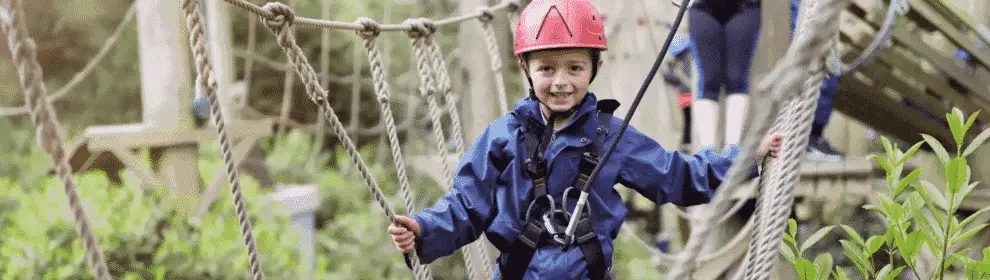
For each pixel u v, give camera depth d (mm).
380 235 7207
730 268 4012
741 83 3650
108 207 4707
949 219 1825
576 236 1906
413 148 9133
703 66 3754
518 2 3443
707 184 1973
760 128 929
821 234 2012
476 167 1976
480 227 1974
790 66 879
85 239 1062
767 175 1794
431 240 1882
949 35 4734
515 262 1959
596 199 1936
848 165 3969
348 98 10445
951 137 5277
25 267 4277
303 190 6164
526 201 1950
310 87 1832
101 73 11281
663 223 7301
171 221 5016
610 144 1959
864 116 5312
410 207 2377
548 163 1940
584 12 1923
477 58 5012
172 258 4656
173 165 5988
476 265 4930
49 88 11172
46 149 1030
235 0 1683
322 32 9680
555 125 1978
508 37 5160
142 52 5988
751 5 3578
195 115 6023
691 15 3730
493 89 5016
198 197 5949
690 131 5266
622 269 7074
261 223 5348
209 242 4918
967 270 1863
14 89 10461
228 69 7621
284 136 9133
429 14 10367
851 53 4641
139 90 11422
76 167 6980
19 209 5004
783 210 1229
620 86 5668
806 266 1906
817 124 4109
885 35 4141
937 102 5141
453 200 1951
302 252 5645
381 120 9484
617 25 4934
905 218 1958
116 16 11312
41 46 11195
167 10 5949
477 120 5023
